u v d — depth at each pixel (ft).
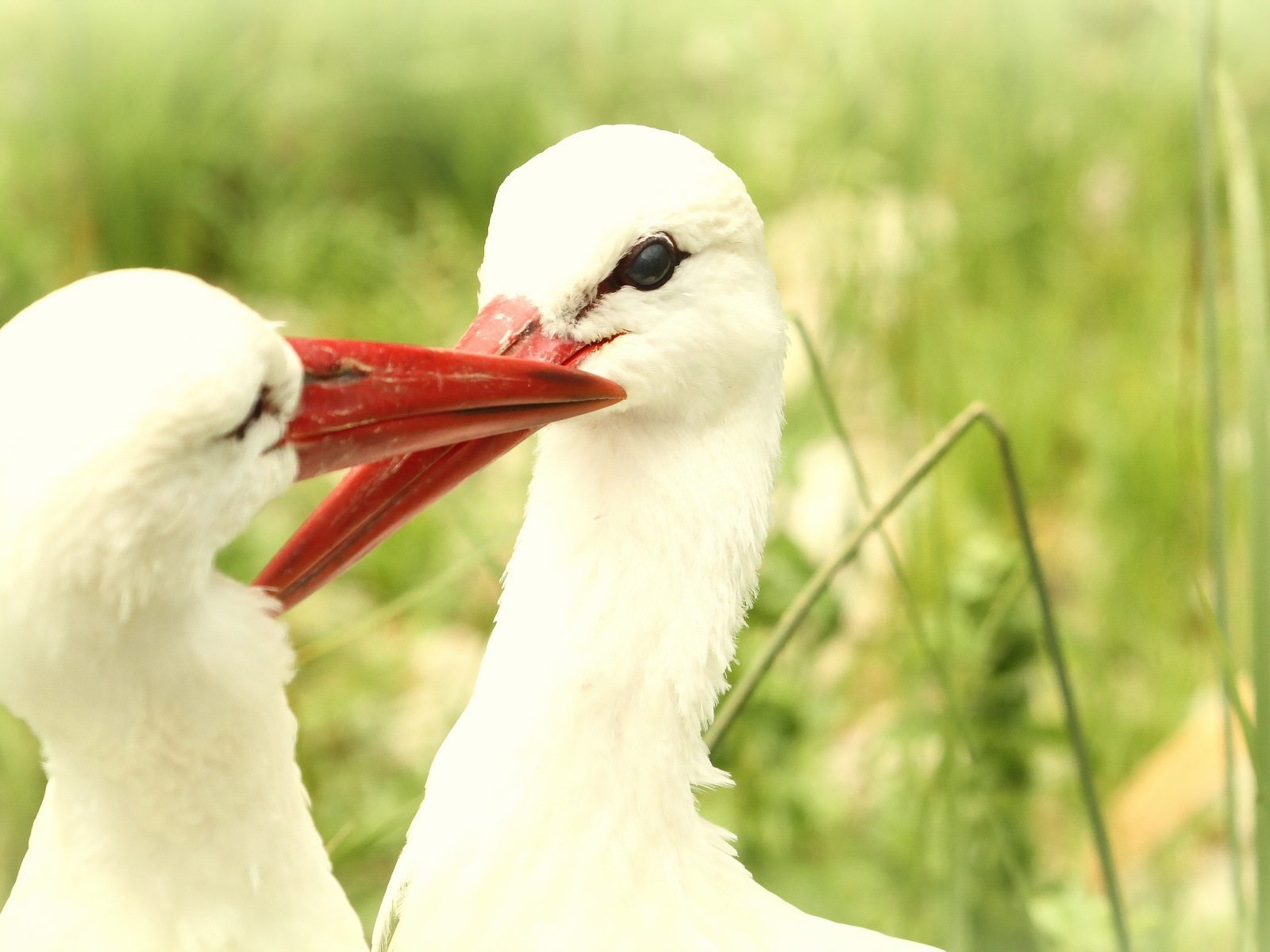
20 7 40.40
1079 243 39.63
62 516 10.89
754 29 46.26
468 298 38.55
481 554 20.90
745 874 16.15
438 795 15.25
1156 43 42.70
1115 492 33.17
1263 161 38.93
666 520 15.19
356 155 42.14
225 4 42.06
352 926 14.17
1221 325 36.40
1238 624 30.27
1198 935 24.32
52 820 12.91
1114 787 27.61
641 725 14.99
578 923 14.75
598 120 43.32
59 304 11.43
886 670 28.99
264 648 12.68
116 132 38.55
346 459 13.20
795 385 33.01
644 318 14.78
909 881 22.49
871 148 40.63
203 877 12.84
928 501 30.37
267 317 38.11
